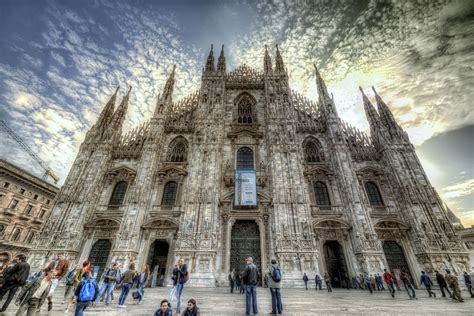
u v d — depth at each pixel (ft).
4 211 160.56
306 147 122.21
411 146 111.34
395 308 41.11
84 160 112.88
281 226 93.56
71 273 43.86
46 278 28.68
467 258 87.71
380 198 107.34
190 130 126.52
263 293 64.28
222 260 90.99
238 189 103.30
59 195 103.81
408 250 93.66
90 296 27.45
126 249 90.17
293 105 136.15
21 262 35.04
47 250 91.35
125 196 108.99
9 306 38.86
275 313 33.60
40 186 184.65
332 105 126.82
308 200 101.86
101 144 118.83
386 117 122.21
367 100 131.03
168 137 125.49
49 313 35.01
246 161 116.67
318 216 100.07
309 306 42.73
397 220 97.66
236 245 96.89
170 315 26.23
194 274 84.43
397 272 82.38
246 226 100.94
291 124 119.85
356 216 95.96
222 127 122.83
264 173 110.42
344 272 92.43
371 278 83.05
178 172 112.98
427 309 40.16
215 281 84.38
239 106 137.49
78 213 99.76
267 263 91.25
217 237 94.12
